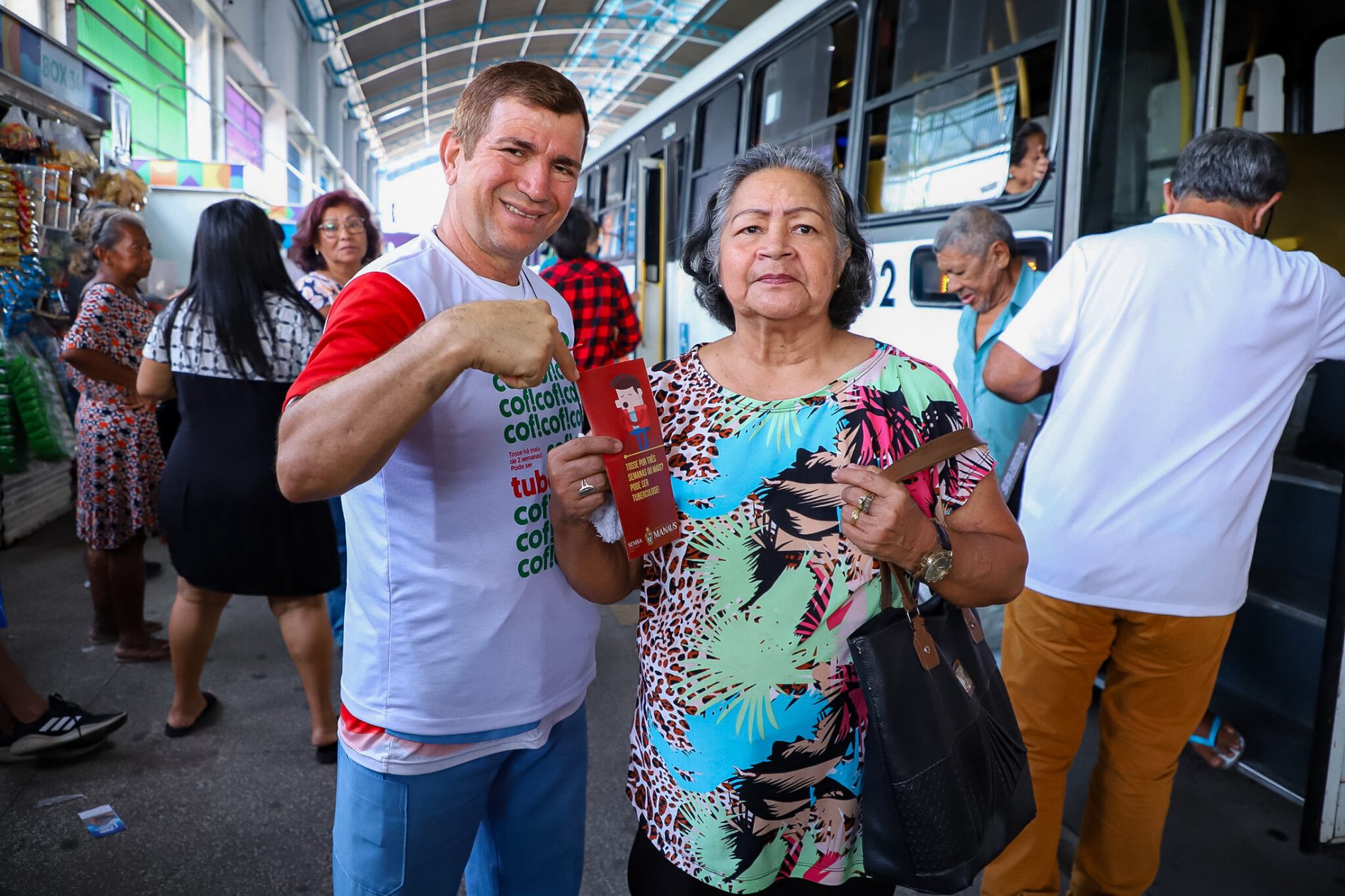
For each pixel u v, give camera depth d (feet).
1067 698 7.04
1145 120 10.28
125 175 19.54
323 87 70.59
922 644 4.15
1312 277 6.41
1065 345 6.72
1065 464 6.75
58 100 18.31
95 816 8.56
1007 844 4.39
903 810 3.93
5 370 15.07
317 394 3.83
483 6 64.18
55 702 9.64
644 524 4.11
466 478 4.47
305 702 11.16
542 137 4.53
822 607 4.26
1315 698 9.29
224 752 9.87
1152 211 10.48
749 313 4.43
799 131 17.76
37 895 7.41
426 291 4.41
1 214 15.25
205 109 45.62
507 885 5.31
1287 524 9.82
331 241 11.78
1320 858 8.43
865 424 4.32
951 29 12.58
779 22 18.75
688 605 4.38
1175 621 6.59
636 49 50.90
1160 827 6.98
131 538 11.89
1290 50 11.96
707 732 4.34
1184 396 6.37
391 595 4.48
